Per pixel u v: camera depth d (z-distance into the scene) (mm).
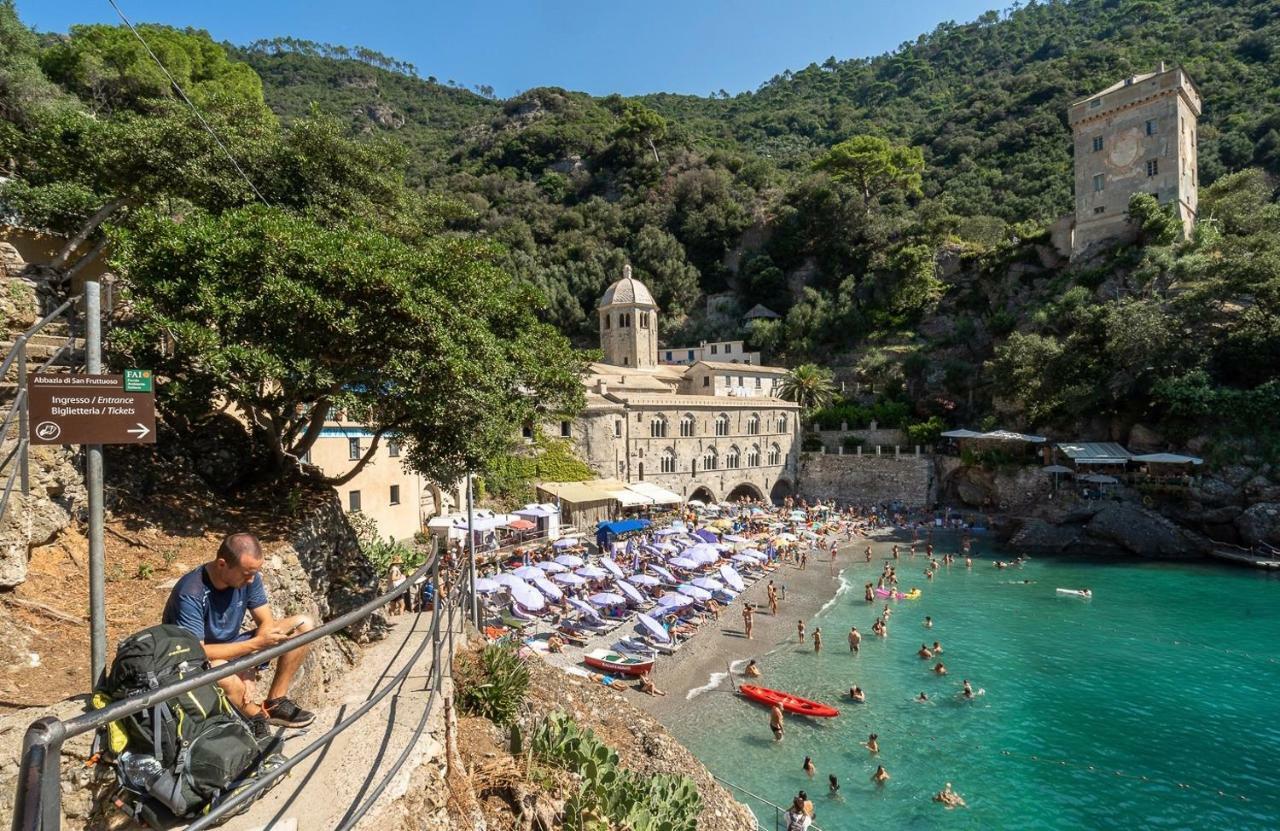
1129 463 66812
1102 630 40719
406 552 25297
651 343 86750
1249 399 60094
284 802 6398
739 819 18281
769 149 179625
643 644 35281
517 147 161250
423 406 16297
